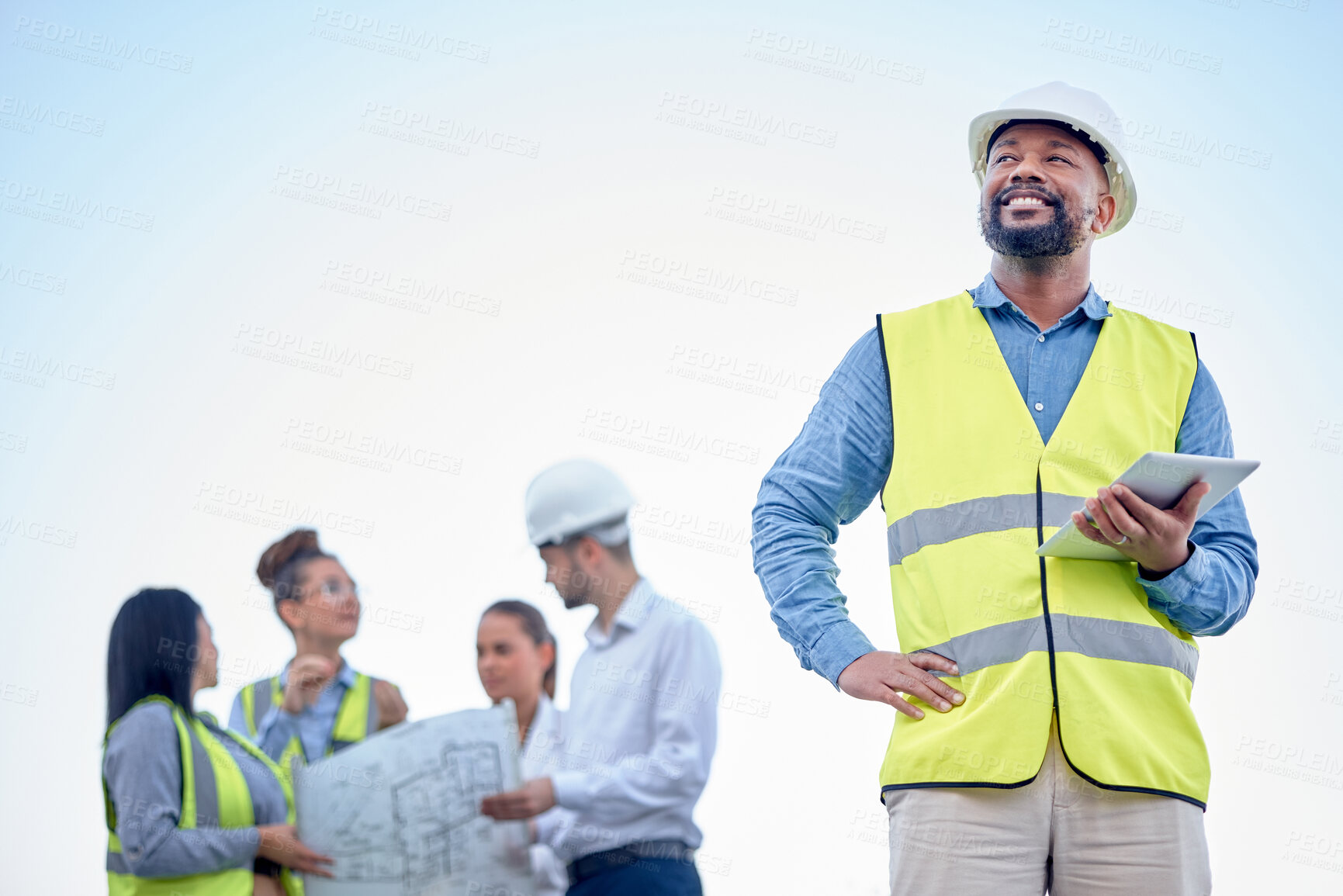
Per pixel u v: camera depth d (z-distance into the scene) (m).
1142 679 2.04
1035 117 2.41
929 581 2.15
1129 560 2.10
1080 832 1.99
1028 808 1.98
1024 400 2.23
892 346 2.33
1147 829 1.96
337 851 2.46
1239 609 2.10
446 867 2.45
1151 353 2.30
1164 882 1.95
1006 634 2.04
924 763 2.02
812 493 2.32
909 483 2.21
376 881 2.44
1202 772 2.03
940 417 2.23
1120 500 1.88
